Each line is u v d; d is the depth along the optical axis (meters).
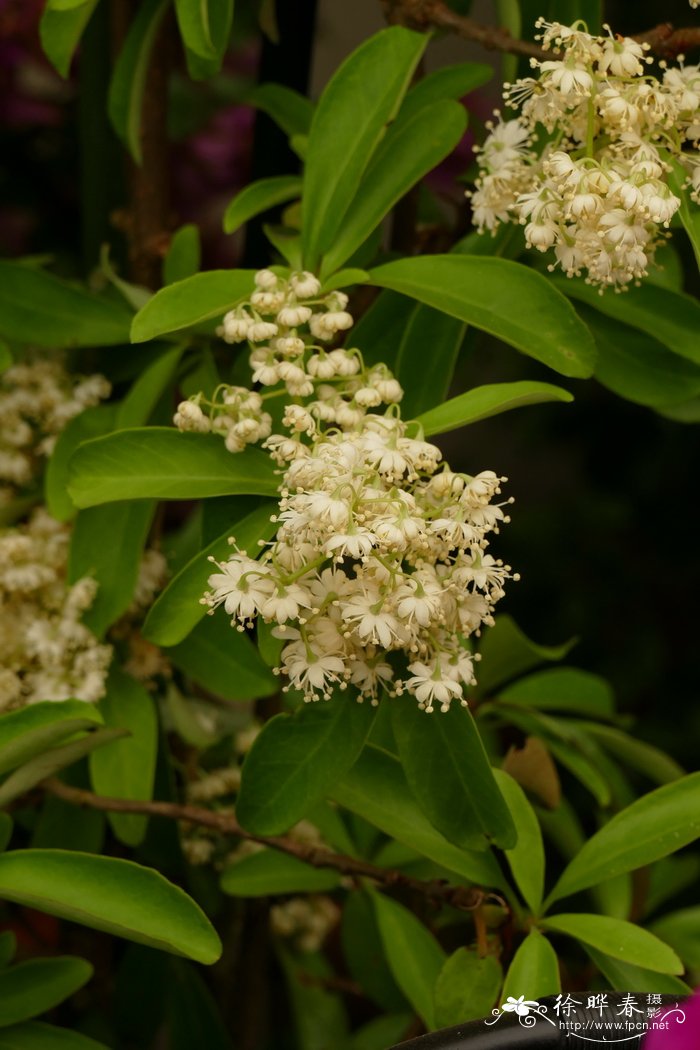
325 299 0.79
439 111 0.82
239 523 0.78
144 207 0.91
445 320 0.82
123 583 0.83
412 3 0.83
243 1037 0.94
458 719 0.77
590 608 1.56
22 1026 0.80
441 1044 0.74
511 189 0.80
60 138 1.17
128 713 0.85
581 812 1.31
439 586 0.75
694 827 0.80
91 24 0.93
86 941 0.94
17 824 0.94
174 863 0.89
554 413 1.60
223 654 0.85
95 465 0.78
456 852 0.81
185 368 0.86
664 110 0.77
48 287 0.85
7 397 0.86
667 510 1.60
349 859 0.82
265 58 0.91
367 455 0.75
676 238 1.14
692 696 1.54
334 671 0.76
